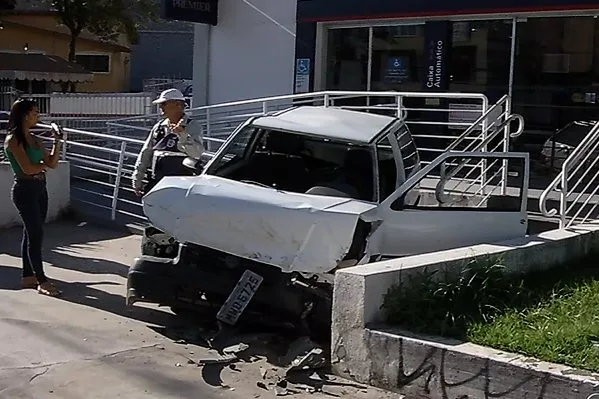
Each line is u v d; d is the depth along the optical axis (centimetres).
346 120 775
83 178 1313
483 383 499
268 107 1583
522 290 636
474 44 1345
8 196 1119
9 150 754
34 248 765
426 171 719
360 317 557
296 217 626
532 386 481
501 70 1320
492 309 593
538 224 958
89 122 1786
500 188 1015
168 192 671
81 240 1051
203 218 648
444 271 614
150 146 796
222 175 746
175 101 779
